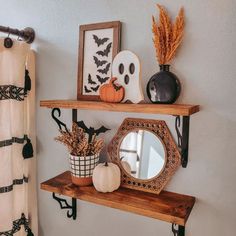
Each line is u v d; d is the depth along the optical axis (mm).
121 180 1179
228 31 987
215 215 1066
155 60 1115
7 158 1300
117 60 1090
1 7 1529
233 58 987
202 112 1051
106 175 1093
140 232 1236
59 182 1233
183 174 1110
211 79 1025
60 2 1328
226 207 1044
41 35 1400
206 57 1027
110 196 1085
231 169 1023
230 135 1014
